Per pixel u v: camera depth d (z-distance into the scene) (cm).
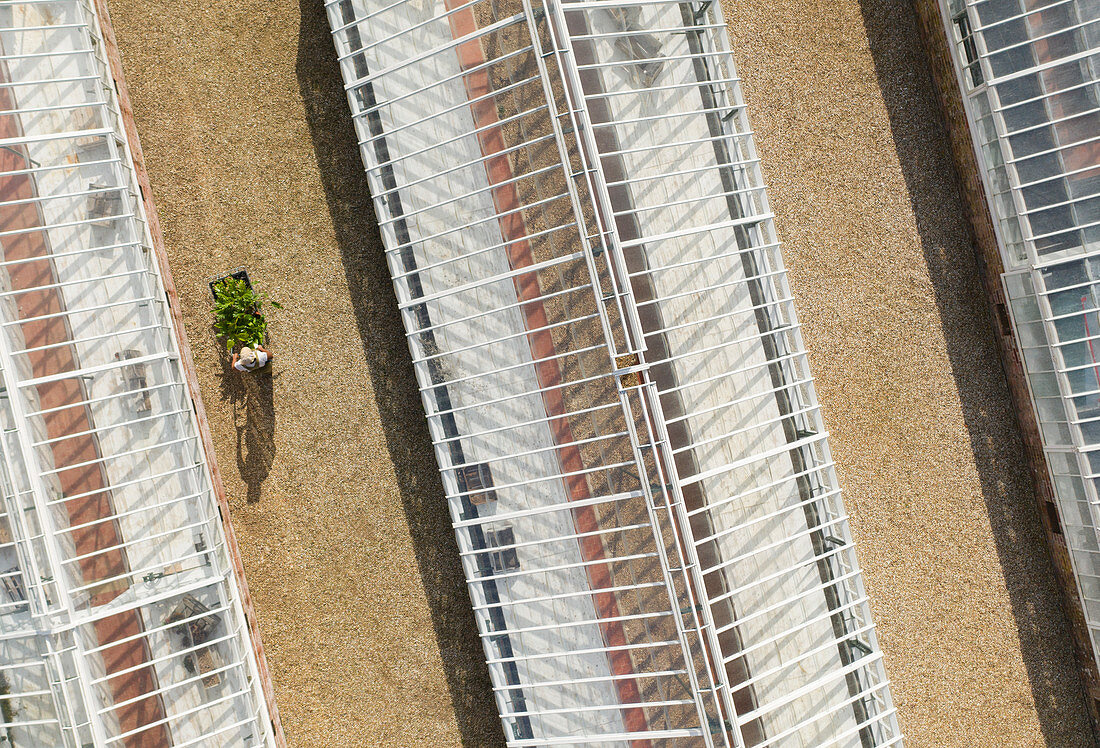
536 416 618
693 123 619
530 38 586
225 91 688
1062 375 654
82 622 545
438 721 698
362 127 616
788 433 629
